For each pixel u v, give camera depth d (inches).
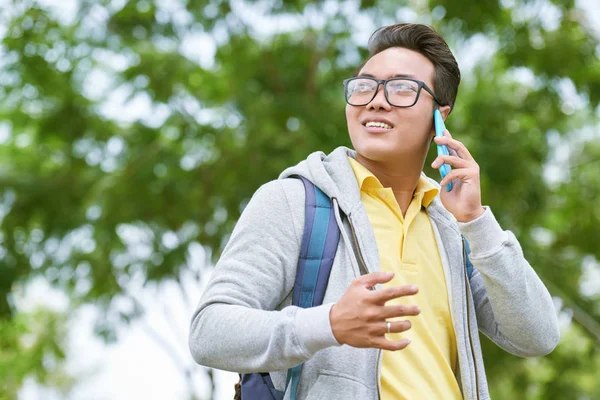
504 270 98.7
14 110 504.1
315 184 101.2
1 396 559.8
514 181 446.6
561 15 464.1
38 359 555.8
